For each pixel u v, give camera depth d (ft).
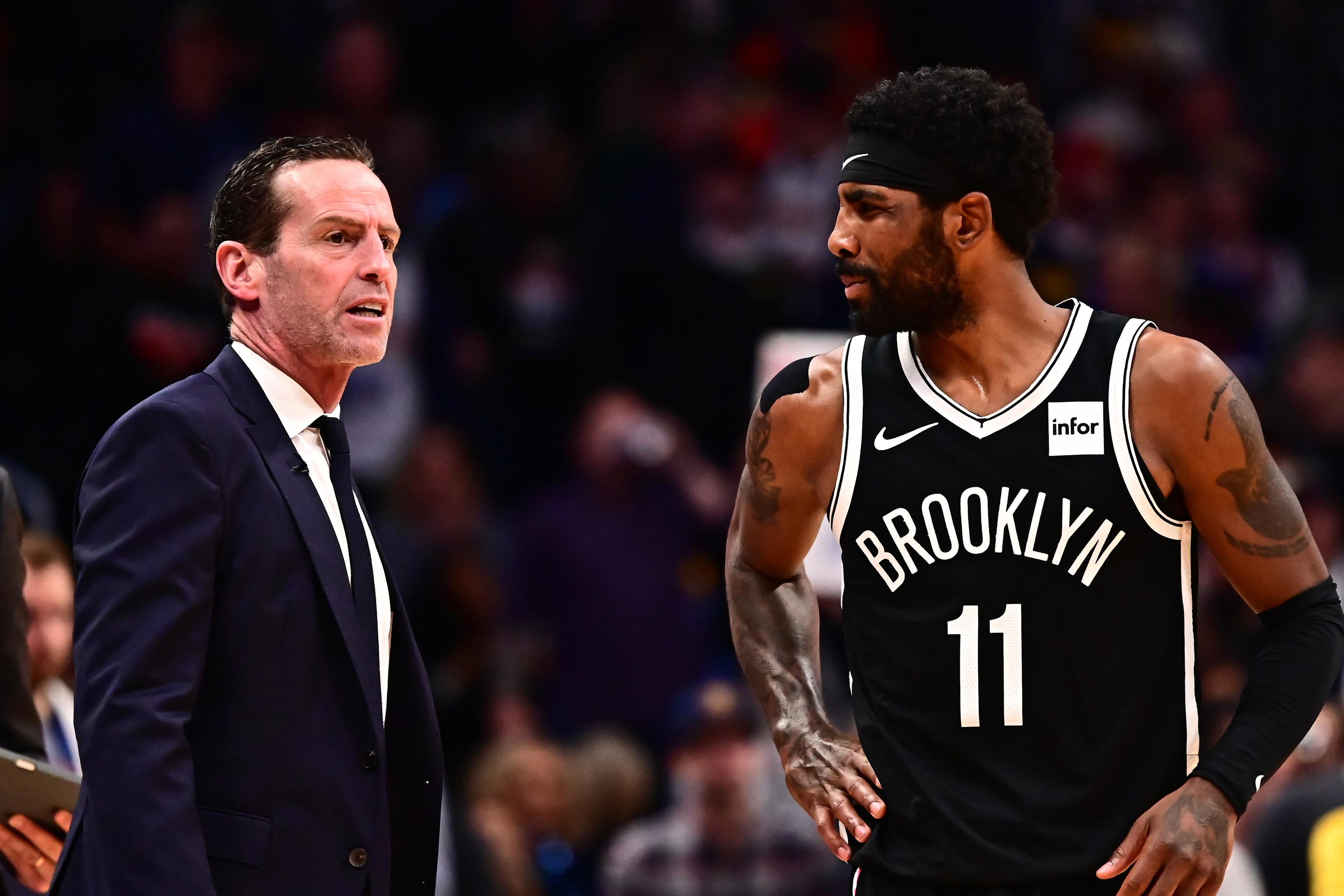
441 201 88.28
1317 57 110.11
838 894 58.65
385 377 79.30
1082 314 29.37
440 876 53.88
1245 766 27.84
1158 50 106.63
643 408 80.84
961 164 28.66
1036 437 28.66
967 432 28.99
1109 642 28.43
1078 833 28.14
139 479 28.94
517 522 76.43
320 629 29.76
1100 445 28.48
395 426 79.25
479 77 95.81
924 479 29.09
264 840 28.68
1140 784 28.40
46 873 34.94
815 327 86.94
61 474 69.77
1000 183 28.81
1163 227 97.35
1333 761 52.13
